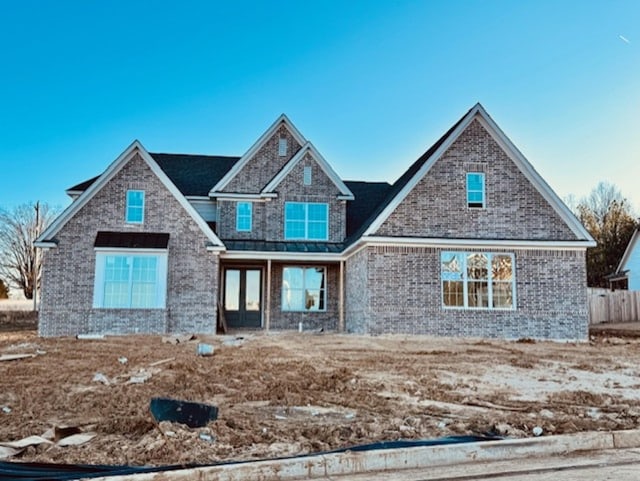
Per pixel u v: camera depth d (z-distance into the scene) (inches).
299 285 878.4
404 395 304.3
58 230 712.4
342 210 888.3
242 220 882.1
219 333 751.7
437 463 192.5
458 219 707.4
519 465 191.2
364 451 189.2
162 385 323.3
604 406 277.0
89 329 697.6
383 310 677.3
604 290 1373.0
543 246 701.3
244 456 189.0
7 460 181.0
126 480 160.4
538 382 350.6
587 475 178.1
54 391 302.0
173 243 738.8
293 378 356.2
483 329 684.7
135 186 741.9
